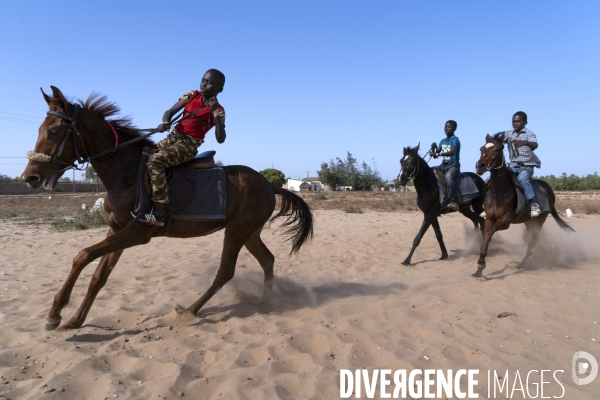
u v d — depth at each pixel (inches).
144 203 181.3
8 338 175.3
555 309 223.0
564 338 187.2
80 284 259.3
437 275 300.8
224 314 209.9
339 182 3029.0
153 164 182.5
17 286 256.4
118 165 185.6
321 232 518.6
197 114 196.2
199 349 165.9
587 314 217.8
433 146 364.5
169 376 141.7
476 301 235.0
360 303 225.8
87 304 188.7
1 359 154.3
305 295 242.2
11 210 798.5
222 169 211.8
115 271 297.9
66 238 456.1
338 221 660.7
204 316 206.8
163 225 190.9
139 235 183.0
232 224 213.3
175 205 191.2
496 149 287.1
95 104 189.3
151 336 179.8
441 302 230.5
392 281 280.1
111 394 131.9
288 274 297.1
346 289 257.6
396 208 933.2
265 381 143.5
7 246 403.2
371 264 337.1
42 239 449.1
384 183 3046.3
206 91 197.2
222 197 204.1
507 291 255.8
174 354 160.1
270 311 214.7
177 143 193.9
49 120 174.2
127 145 189.9
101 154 181.6
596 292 254.4
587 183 2554.1
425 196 342.0
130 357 157.6
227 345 171.9
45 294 237.1
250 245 236.7
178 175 194.1
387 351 168.4
